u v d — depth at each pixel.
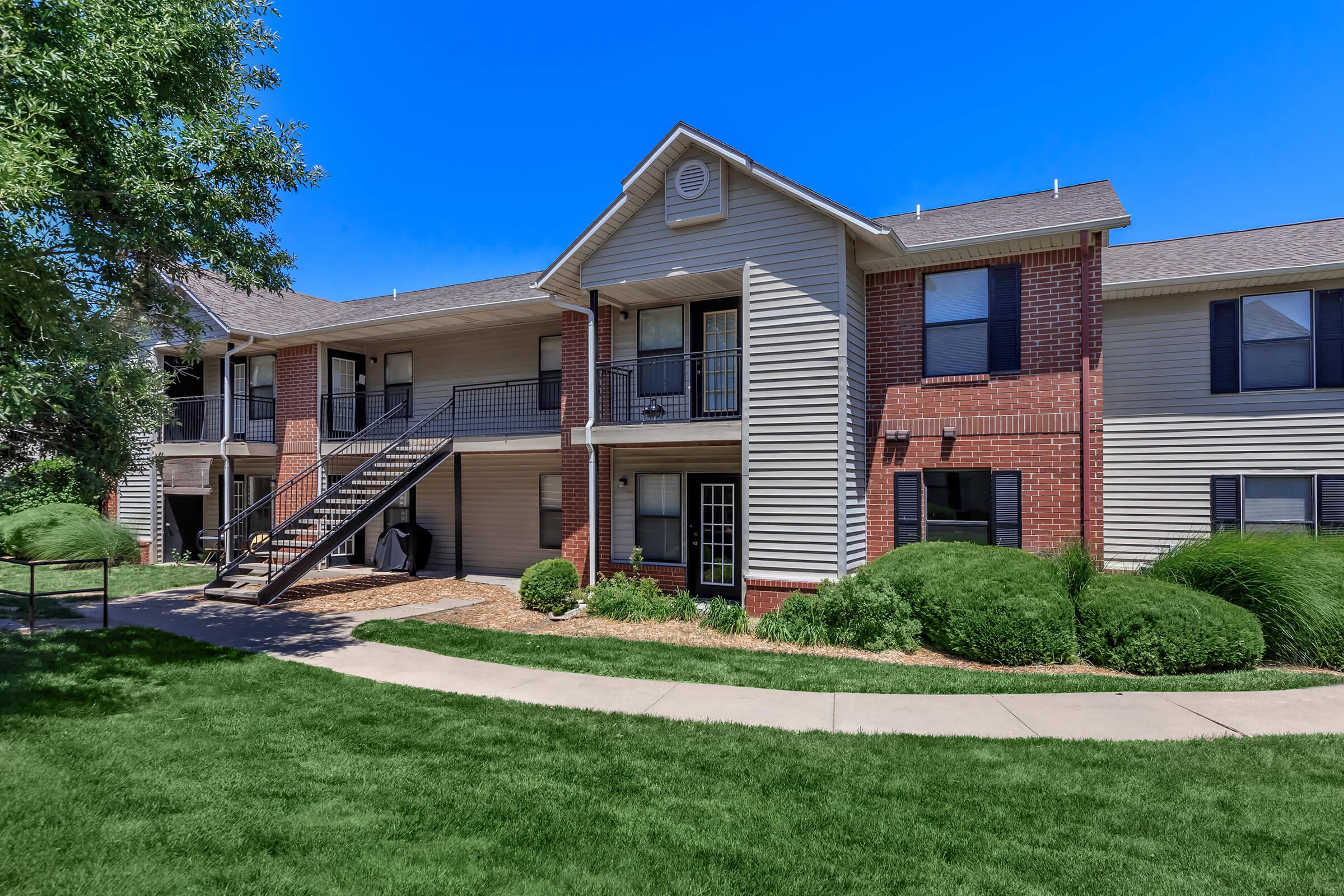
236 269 8.73
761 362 10.52
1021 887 3.55
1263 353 10.46
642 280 11.39
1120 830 4.11
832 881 3.61
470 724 5.93
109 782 4.73
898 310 11.16
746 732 5.73
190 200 8.09
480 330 15.71
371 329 15.40
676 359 11.41
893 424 11.14
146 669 7.58
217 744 5.45
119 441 8.94
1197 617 7.54
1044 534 10.23
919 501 10.95
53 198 7.48
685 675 7.50
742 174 10.70
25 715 6.03
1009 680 7.23
